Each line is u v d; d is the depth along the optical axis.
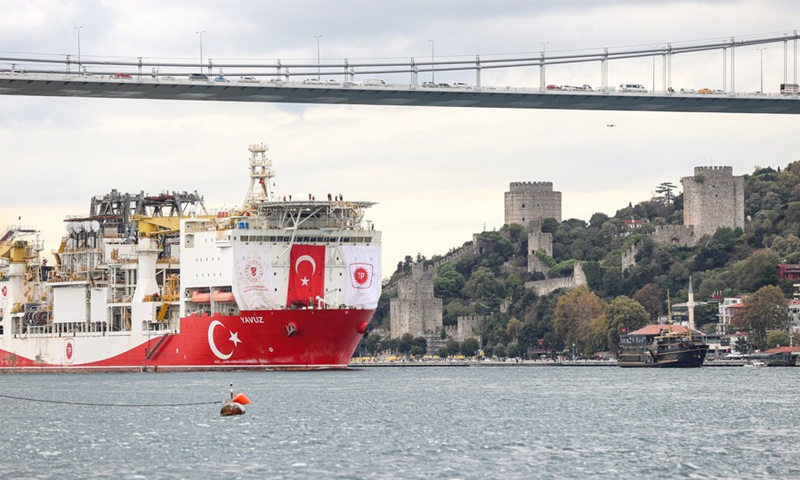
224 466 132.12
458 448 144.50
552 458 136.75
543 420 174.62
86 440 154.62
